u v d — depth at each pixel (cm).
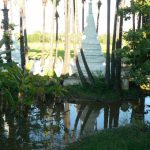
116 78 2948
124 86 3067
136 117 2241
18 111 2280
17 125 2044
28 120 2180
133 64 1625
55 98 2723
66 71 3312
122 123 2067
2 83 2289
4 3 3142
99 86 2995
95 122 2159
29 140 1730
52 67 3469
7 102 2292
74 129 1964
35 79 2689
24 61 3262
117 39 3027
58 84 2830
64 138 1756
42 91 2625
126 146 1256
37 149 1586
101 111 2492
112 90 2962
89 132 1842
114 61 3045
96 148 1310
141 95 2945
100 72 3384
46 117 2275
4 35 2864
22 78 2438
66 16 3397
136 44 1616
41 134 1848
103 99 2808
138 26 2572
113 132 1537
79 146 1439
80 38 3259
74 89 2967
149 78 1681
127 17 1758
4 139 1756
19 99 2325
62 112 2445
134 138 1352
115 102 2780
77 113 2420
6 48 2862
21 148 1606
